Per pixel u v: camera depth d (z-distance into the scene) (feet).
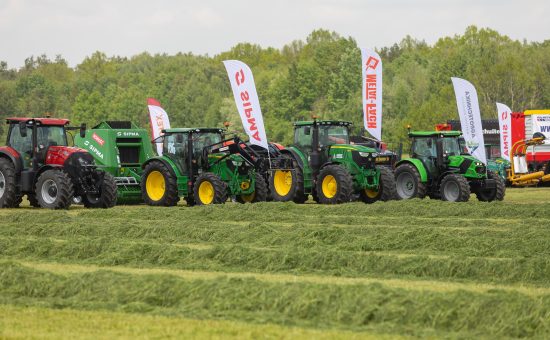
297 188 234.17
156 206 222.89
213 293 98.27
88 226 164.76
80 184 212.43
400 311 89.51
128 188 232.73
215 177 217.97
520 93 644.27
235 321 89.04
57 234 162.40
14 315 92.12
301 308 92.02
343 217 185.98
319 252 127.95
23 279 107.34
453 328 86.99
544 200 244.63
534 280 114.21
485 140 363.35
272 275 117.70
